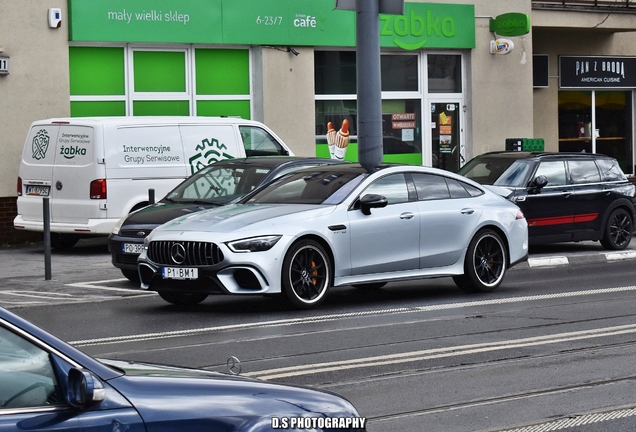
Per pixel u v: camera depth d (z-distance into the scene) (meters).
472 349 10.02
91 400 3.80
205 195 15.58
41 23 21.27
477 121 27.69
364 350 9.95
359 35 18.50
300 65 24.61
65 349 3.96
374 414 7.55
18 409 3.76
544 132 30.84
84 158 18.62
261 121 24.17
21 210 19.56
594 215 19.84
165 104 23.11
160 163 19.02
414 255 13.34
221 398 4.20
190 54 23.34
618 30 30.47
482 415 7.54
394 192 13.35
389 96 26.56
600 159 20.34
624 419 7.43
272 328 11.23
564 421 7.37
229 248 11.79
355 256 12.75
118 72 22.45
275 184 13.66
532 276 16.62
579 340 10.50
